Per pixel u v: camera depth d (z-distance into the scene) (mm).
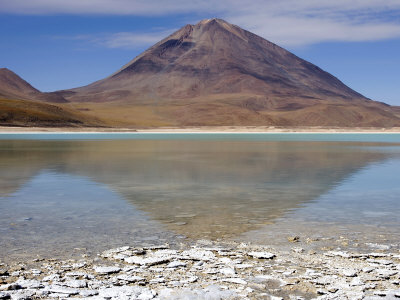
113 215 11086
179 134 93500
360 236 9227
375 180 17375
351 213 11359
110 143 48156
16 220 10539
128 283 6641
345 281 6727
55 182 16672
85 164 23375
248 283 6656
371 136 84438
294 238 8945
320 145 45906
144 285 6574
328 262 7598
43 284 6535
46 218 10750
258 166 22531
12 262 7535
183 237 9117
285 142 53094
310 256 7914
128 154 30859
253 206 12203
